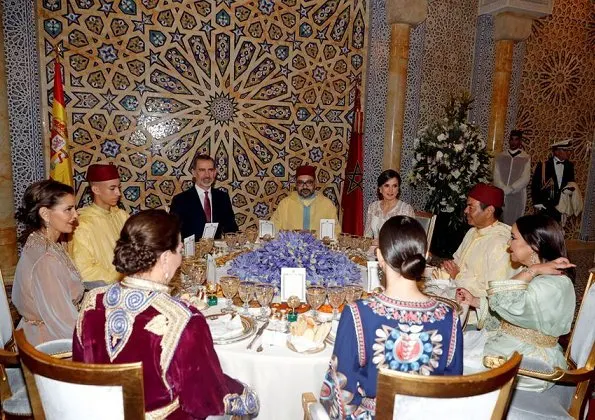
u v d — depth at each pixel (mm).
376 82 5961
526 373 2055
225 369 1903
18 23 4594
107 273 3236
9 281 4586
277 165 5762
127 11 4965
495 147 6730
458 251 3527
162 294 1439
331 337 2018
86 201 5078
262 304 2223
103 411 1331
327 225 3898
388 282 1535
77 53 4855
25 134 4770
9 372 2197
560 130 7375
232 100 5469
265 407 1904
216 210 4598
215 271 2723
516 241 2270
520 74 6883
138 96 5129
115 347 1375
